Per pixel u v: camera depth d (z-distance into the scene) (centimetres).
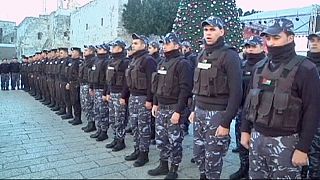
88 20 2988
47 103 1091
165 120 398
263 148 275
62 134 645
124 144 531
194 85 347
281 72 267
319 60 419
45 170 423
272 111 266
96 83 589
